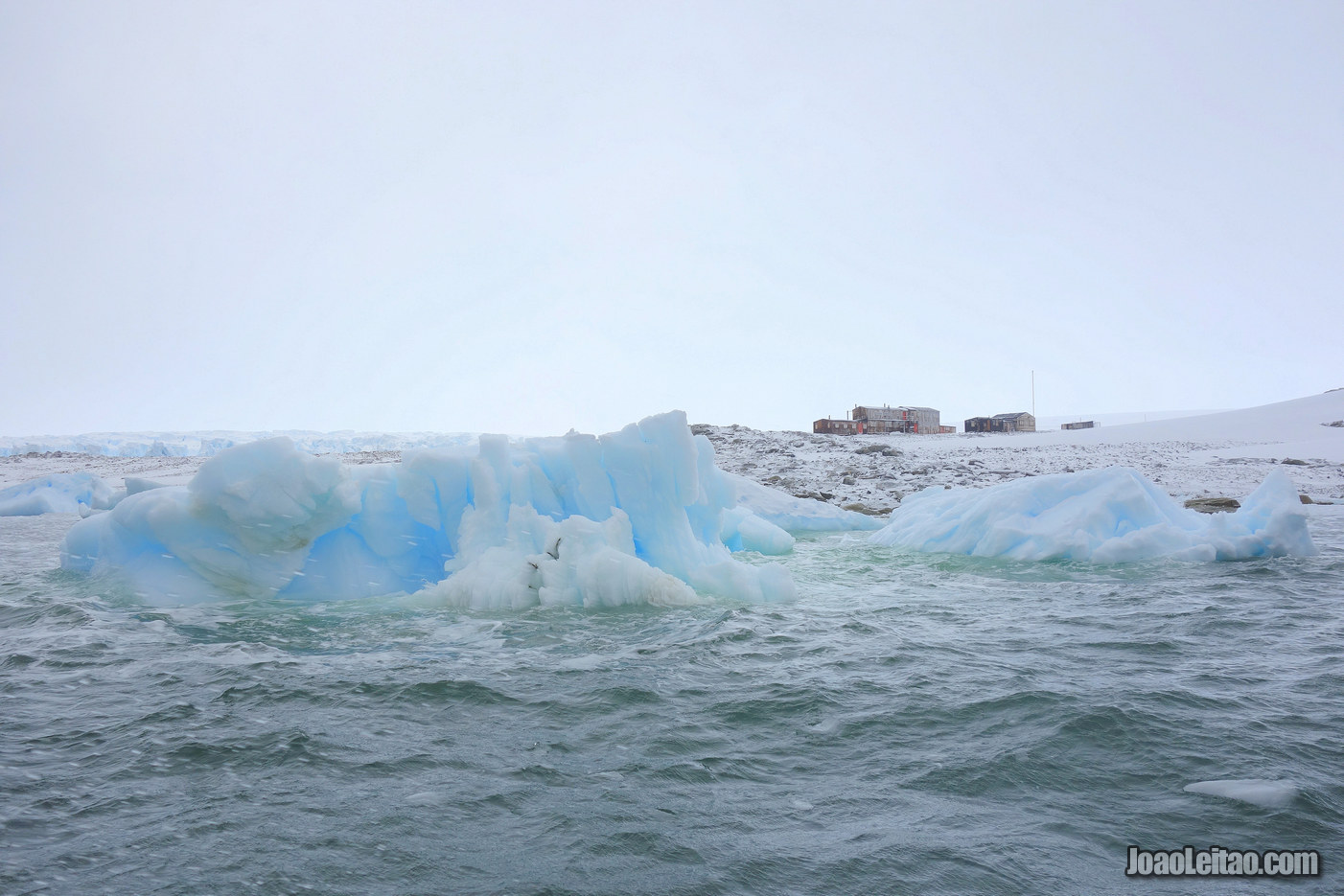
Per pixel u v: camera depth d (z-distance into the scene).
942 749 4.36
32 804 3.72
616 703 5.22
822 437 34.56
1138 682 5.50
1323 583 9.44
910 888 2.96
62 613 8.33
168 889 2.97
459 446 10.75
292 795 3.83
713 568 9.39
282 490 8.84
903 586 9.91
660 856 3.22
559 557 9.01
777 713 5.00
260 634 7.41
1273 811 3.55
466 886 3.01
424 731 4.73
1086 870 3.09
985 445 37.22
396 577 9.73
